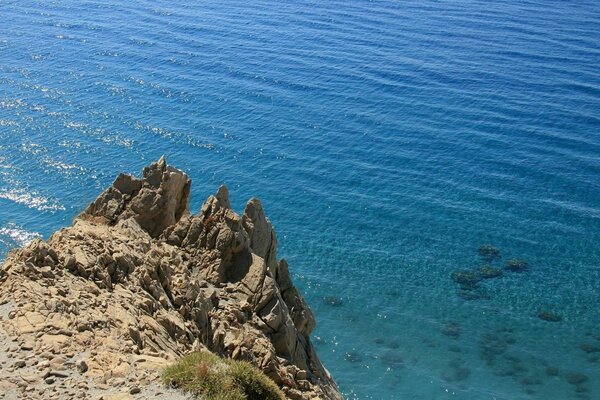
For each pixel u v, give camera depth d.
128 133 95.56
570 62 130.38
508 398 54.03
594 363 58.62
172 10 157.62
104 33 138.62
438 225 79.44
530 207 84.12
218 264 32.81
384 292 67.06
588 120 107.00
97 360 21.42
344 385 54.56
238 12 158.00
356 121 104.94
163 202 35.16
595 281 70.31
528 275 70.94
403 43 139.25
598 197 86.62
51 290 24.28
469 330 62.09
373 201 83.62
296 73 121.62
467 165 93.44
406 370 56.66
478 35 145.12
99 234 30.31
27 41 130.88
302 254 72.44
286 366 29.78
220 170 88.69
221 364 23.00
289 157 93.00
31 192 77.94
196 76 118.25
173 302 28.78
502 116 107.88
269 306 31.89
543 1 173.25
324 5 166.25
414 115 107.56
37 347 21.33
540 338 61.50
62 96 106.12
